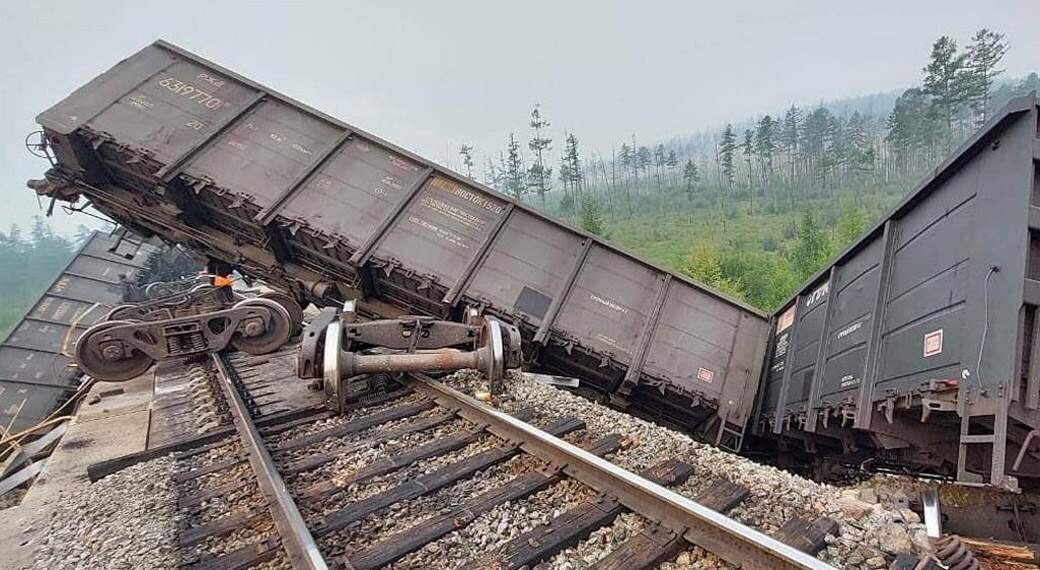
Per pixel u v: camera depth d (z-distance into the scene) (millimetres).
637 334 9875
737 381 9742
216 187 10086
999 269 4609
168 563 3758
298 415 6613
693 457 5016
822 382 7586
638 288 10375
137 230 12750
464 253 10156
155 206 11383
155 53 11547
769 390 9758
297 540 3680
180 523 4281
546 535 3787
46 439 8266
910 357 5684
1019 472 5254
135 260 22109
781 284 27484
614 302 10125
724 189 89125
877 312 6484
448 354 6945
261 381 8344
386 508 4328
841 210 57719
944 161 5730
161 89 11008
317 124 11297
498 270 10023
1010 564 4133
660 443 5383
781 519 3973
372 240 9898
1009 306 4414
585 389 10797
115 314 10008
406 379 7523
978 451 5445
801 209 65250
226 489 4777
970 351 4734
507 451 5191
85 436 6715
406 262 9875
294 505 4109
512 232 10508
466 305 9664
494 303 9672
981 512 5844
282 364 9453
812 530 3711
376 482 4812
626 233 66438
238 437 6078
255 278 12500
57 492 5352
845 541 3627
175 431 6719
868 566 3414
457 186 10953
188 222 11469
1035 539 5586
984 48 60375
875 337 6402
